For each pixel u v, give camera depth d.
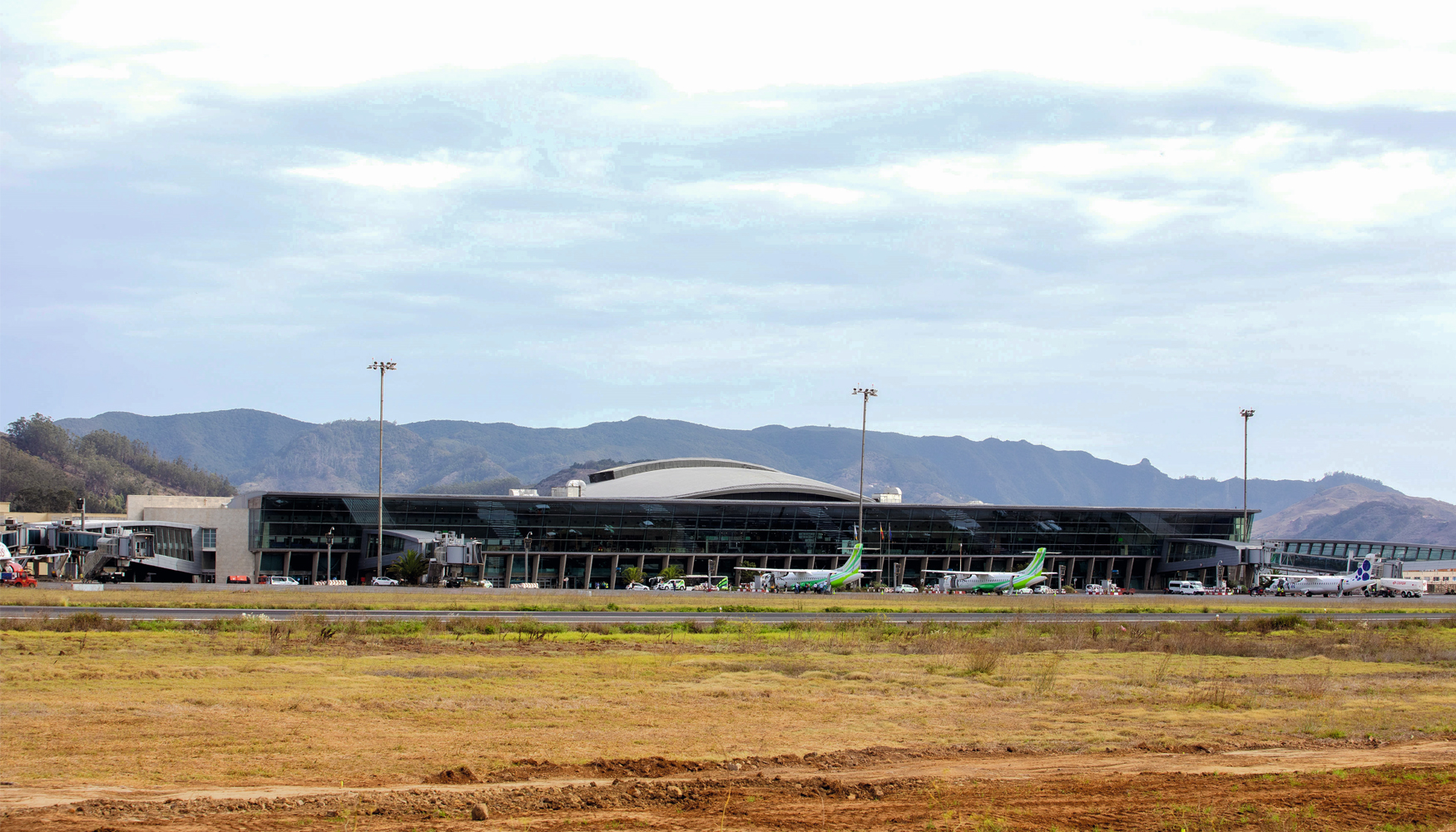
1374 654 48.66
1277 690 34.66
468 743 22.84
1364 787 19.38
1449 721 28.58
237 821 15.59
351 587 113.75
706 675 35.78
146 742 21.78
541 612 71.81
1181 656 46.66
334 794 17.55
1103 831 15.92
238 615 60.97
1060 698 32.12
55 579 126.44
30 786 17.69
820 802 17.77
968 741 24.66
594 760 21.33
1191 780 19.91
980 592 138.88
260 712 25.75
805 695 31.47
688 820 16.38
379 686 30.94
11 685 29.23
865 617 70.75
